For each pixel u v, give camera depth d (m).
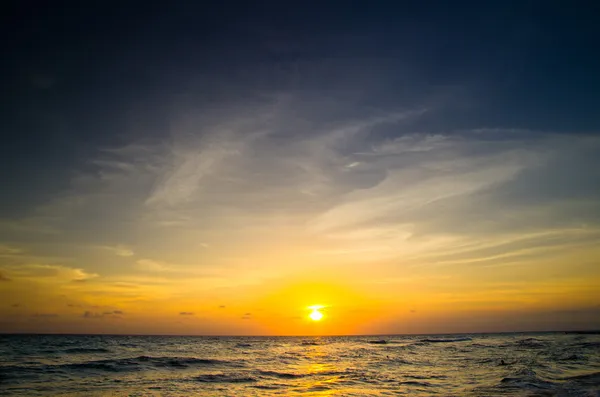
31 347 66.94
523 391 21.58
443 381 26.91
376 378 28.97
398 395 21.98
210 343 100.12
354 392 23.28
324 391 23.81
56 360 42.78
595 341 70.88
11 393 23.44
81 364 37.53
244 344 95.19
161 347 73.88
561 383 23.81
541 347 56.84
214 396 22.55
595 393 20.20
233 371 34.41
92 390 24.48
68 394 23.11
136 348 68.12
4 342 88.31
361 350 64.50
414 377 29.16
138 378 29.83
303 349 69.88
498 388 22.77
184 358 45.59
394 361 42.50
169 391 24.27
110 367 36.09
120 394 23.17
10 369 33.88
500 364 35.38
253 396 22.48
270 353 58.25
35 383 27.20
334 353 57.34
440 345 76.25
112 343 88.56
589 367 31.78
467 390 22.75
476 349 58.81
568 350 50.06
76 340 109.25
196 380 28.92
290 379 29.50
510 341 80.94
